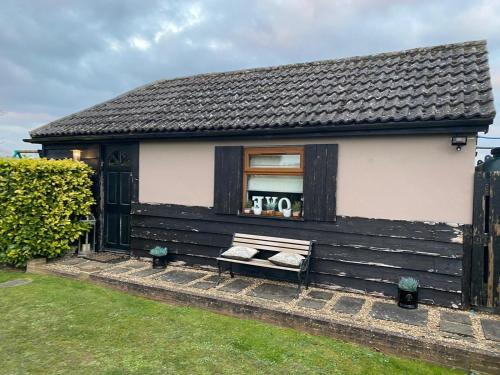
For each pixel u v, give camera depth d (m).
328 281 6.11
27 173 7.39
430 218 5.38
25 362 3.77
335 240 6.05
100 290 6.29
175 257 7.66
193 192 7.44
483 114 4.74
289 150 6.44
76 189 8.34
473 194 5.14
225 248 7.09
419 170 5.44
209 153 7.23
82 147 9.09
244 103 7.66
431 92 5.79
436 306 5.34
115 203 8.83
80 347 4.13
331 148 5.99
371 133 5.60
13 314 5.07
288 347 4.23
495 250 5.06
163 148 7.79
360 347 4.32
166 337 4.42
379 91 6.42
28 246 7.42
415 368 3.88
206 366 3.75
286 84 8.17
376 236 5.74
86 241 8.56
